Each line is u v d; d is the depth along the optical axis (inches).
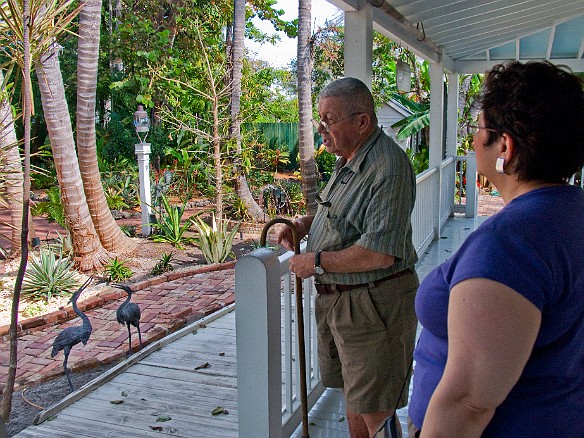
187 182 506.9
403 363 83.4
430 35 224.2
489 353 36.9
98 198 314.3
